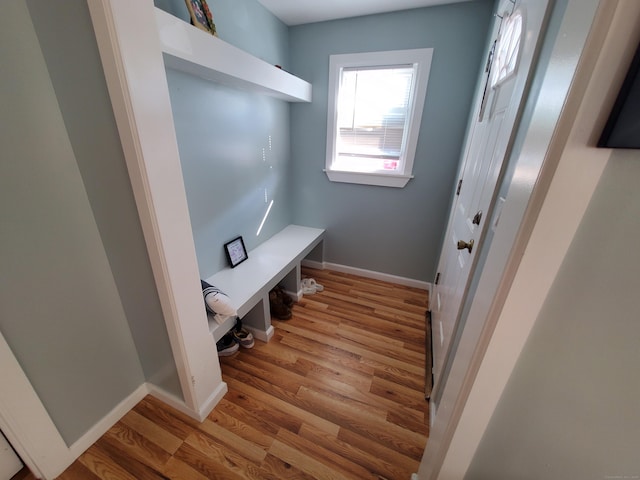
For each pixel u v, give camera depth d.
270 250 2.09
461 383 0.63
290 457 1.12
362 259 2.57
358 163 2.31
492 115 1.09
